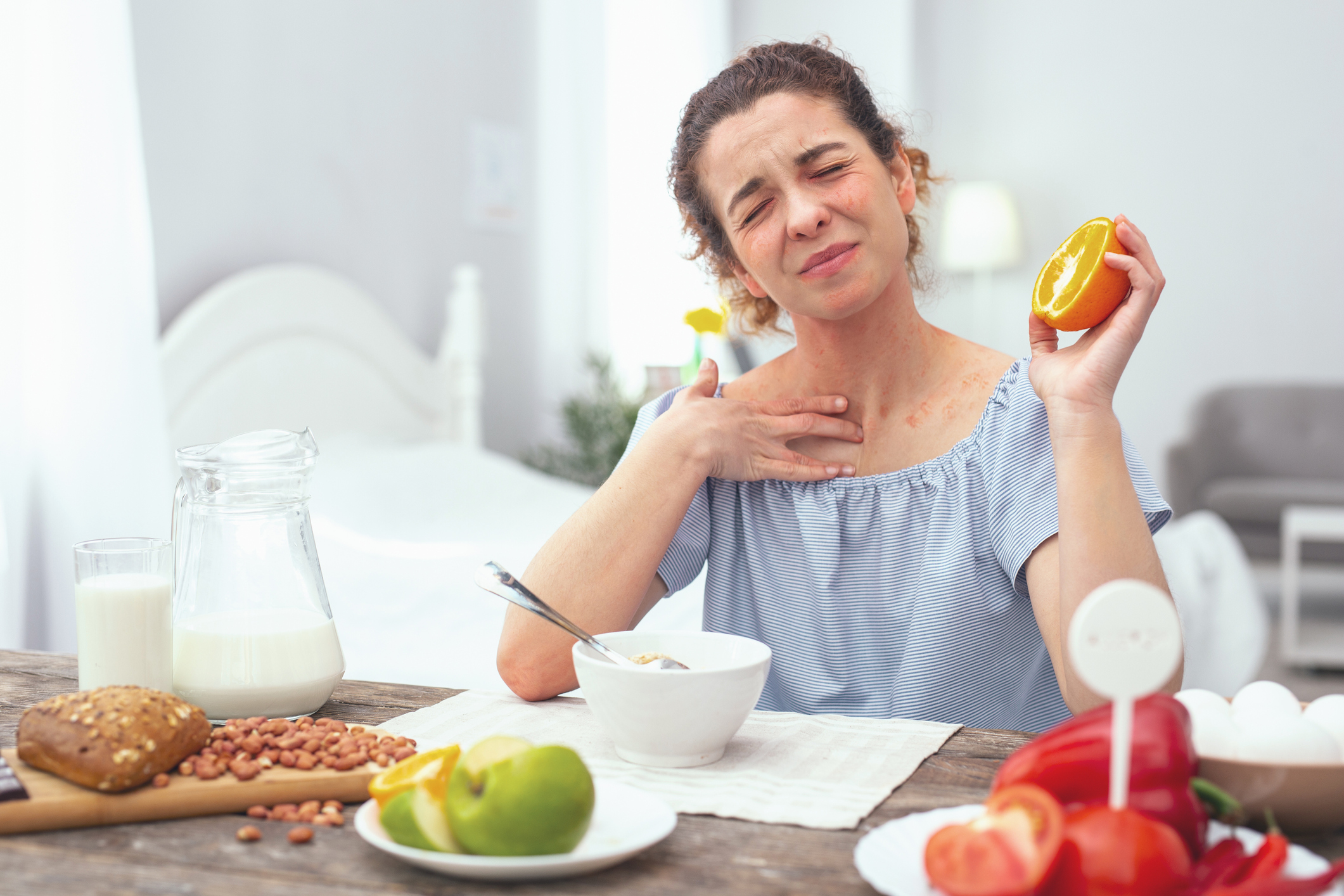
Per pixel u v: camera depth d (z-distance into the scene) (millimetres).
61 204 1916
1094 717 562
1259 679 3240
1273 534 3963
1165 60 4883
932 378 1087
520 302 3738
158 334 2488
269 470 864
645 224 4145
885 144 1040
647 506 1003
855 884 564
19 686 953
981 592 1029
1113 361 835
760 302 1227
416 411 3117
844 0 5012
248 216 2717
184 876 578
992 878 494
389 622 1878
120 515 1958
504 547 2043
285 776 680
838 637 1090
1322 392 4469
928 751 775
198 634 850
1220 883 500
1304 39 4715
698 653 836
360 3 3047
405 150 3234
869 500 1074
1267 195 4797
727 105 1005
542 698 933
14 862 597
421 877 574
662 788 702
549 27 3830
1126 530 837
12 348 1873
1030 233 5090
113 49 1966
